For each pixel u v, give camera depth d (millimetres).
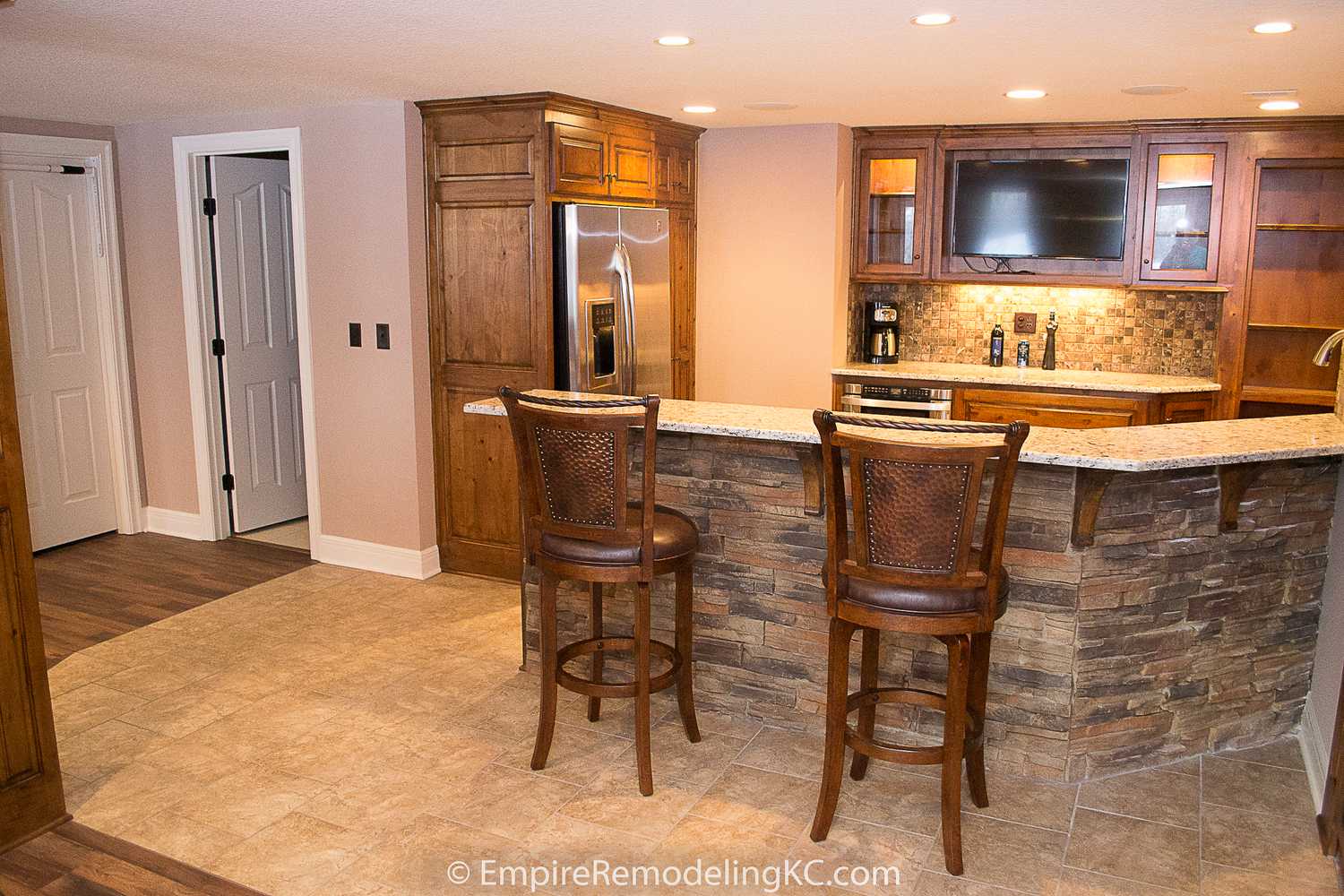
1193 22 3059
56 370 5445
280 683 3898
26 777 2855
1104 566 3094
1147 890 2654
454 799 3076
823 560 3393
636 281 5102
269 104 4812
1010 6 2873
